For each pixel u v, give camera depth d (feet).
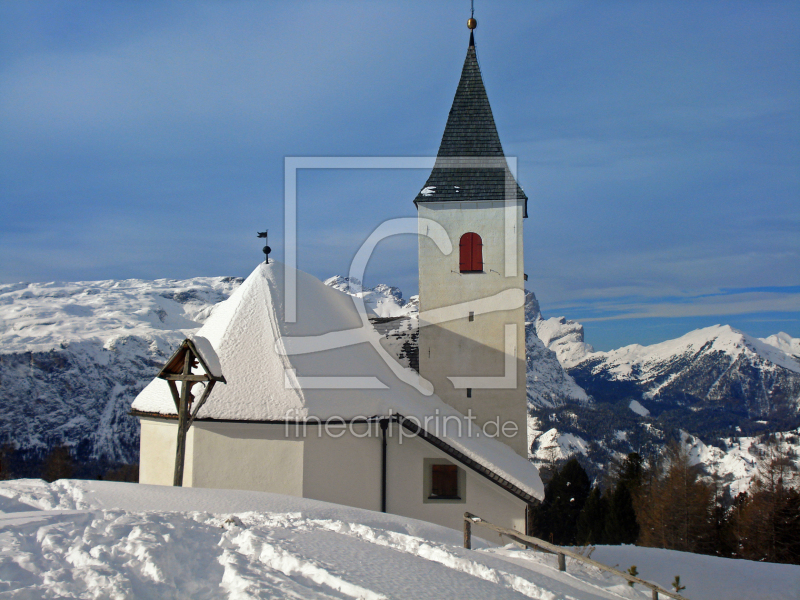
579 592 34.73
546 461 401.08
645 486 205.46
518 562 41.57
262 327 66.95
